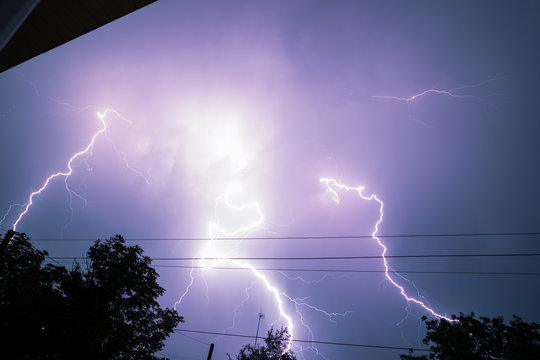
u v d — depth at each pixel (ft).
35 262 39.27
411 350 46.55
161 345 43.75
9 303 35.73
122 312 42.65
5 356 34.04
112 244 46.55
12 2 4.97
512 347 41.65
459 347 43.83
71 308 38.32
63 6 10.89
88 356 37.52
